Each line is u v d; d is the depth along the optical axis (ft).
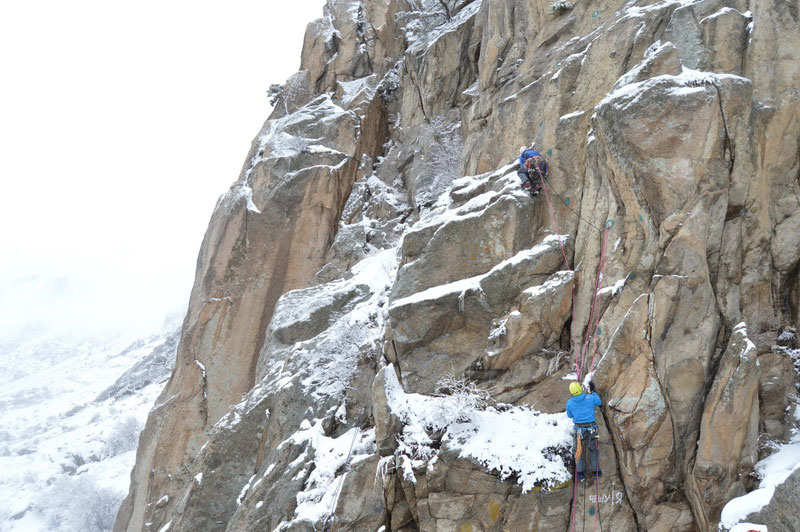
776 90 27.66
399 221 56.34
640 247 26.91
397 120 67.15
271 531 31.81
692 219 25.71
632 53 32.27
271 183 60.64
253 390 41.55
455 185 37.55
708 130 26.30
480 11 57.47
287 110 71.20
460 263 32.22
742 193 26.45
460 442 27.02
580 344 28.12
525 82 39.96
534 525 25.13
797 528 19.67
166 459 52.80
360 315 40.22
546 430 26.71
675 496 24.32
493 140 39.73
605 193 28.89
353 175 63.00
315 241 58.39
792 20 28.30
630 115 27.07
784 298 26.18
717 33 29.25
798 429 24.04
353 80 71.26
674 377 24.67
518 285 29.94
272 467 34.19
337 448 33.01
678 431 24.43
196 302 60.29
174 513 40.83
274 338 45.27
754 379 23.66
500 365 29.25
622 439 24.88
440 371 30.32
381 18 73.61
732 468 23.18
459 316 30.89
